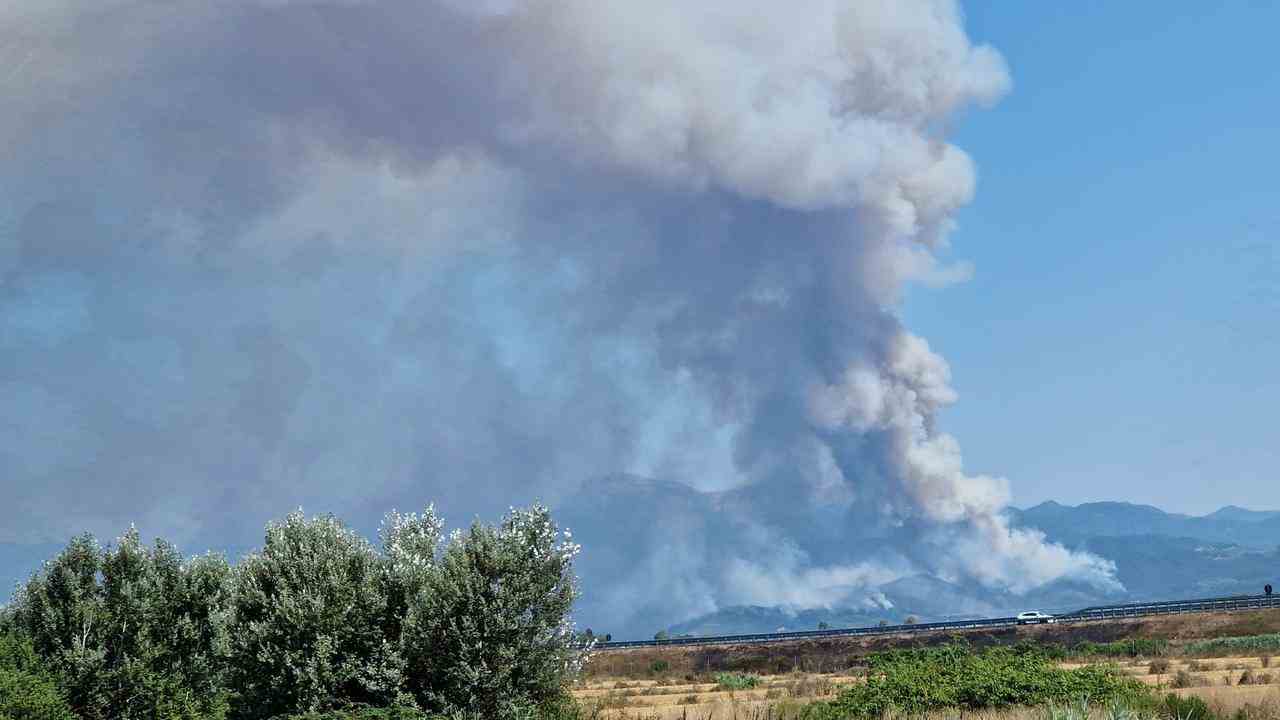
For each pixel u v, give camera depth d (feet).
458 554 100.53
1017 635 411.13
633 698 200.03
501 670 96.17
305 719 89.45
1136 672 206.80
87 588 109.40
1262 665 207.72
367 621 99.66
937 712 113.19
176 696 103.30
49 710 96.12
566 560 102.42
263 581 103.71
